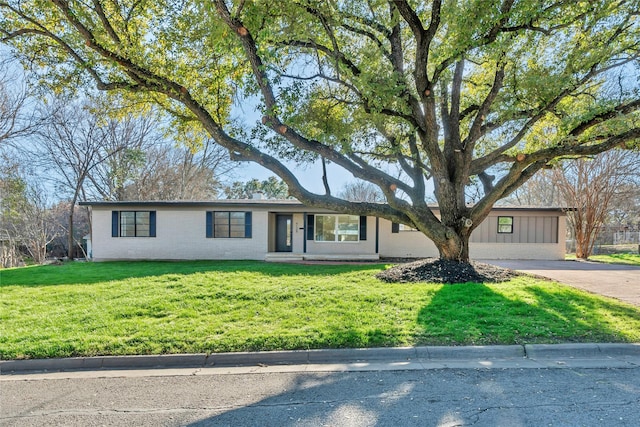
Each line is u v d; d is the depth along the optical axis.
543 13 6.99
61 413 3.54
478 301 7.13
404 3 7.34
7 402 3.82
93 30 7.97
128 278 10.39
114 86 8.91
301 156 10.23
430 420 3.23
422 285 8.58
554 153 8.81
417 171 10.91
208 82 9.91
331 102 9.58
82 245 26.33
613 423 3.13
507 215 17.78
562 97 9.01
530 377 4.25
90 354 5.05
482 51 7.90
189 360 4.96
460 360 4.91
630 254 21.19
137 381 4.38
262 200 18.52
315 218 17.73
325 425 3.18
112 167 23.73
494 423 3.15
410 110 8.86
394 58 9.41
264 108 8.24
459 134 10.63
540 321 6.00
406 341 5.27
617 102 8.47
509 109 9.10
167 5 8.48
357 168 9.66
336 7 7.66
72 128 21.70
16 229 23.30
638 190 19.78
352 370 4.57
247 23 6.82
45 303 7.62
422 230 10.21
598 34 8.77
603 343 5.19
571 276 10.84
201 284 9.09
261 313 6.64
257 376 4.44
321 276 10.30
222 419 3.34
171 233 16.86
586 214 18.25
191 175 27.52
